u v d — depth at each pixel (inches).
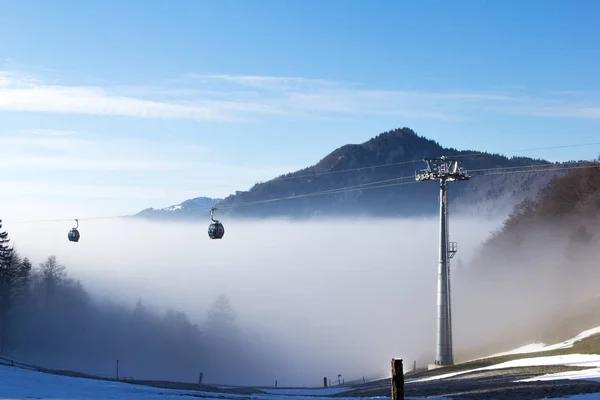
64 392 1553.9
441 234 2743.6
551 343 2842.0
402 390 768.3
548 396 1318.9
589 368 1769.2
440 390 1706.4
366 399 1617.9
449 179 2748.5
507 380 1748.3
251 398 1699.1
